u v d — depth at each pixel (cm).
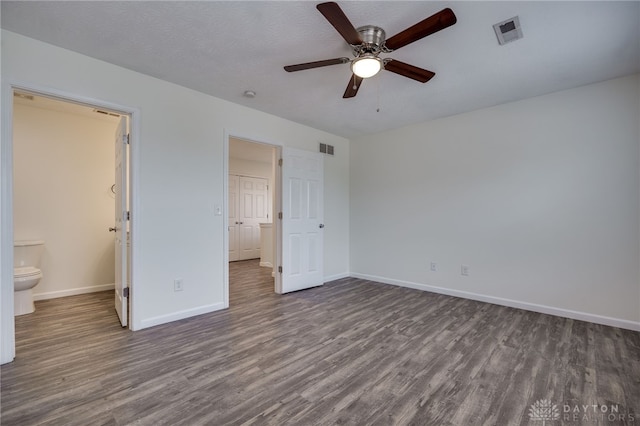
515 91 306
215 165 323
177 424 149
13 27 204
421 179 412
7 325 207
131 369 200
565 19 191
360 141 486
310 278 423
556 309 307
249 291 407
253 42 221
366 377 192
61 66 229
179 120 294
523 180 328
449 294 385
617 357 218
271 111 367
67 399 168
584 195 293
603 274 284
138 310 267
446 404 166
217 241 325
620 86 275
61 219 376
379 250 460
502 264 342
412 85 291
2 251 204
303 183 417
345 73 269
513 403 166
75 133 387
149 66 257
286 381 188
